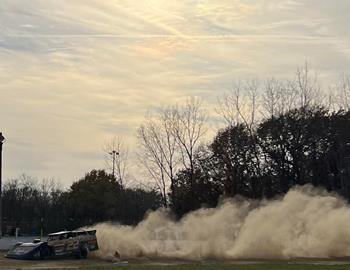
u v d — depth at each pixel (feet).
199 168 243.19
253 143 238.89
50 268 94.22
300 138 232.94
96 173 287.28
